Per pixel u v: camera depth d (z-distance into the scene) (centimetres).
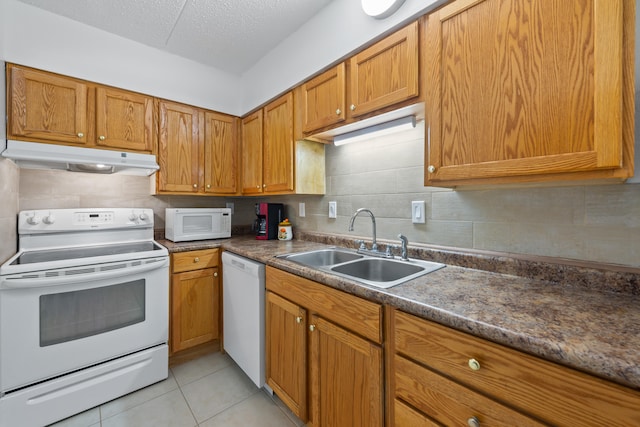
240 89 248
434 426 81
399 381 91
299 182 189
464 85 99
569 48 78
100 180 211
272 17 168
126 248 192
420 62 115
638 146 78
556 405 61
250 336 166
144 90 200
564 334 64
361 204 178
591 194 99
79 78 176
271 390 161
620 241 94
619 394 54
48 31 165
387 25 125
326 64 157
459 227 134
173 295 191
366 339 102
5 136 152
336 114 152
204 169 230
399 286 101
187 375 184
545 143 83
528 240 113
